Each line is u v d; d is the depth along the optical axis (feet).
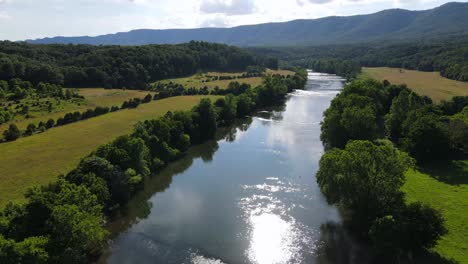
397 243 157.07
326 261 168.25
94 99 463.01
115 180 223.30
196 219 210.79
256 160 307.58
